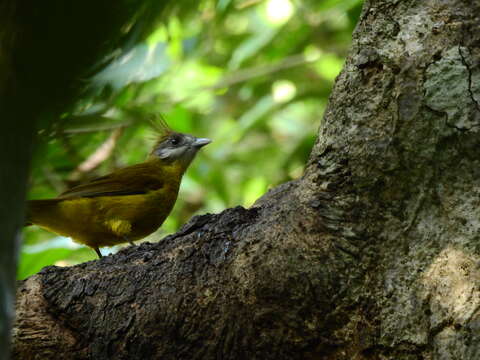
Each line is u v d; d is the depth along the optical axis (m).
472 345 5.70
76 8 2.13
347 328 6.33
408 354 6.08
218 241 6.92
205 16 12.81
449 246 6.13
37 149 2.75
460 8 6.57
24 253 11.81
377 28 6.82
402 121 6.48
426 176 6.35
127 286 6.82
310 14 16.34
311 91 16.98
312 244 6.55
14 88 2.22
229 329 6.53
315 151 7.00
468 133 6.21
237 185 17.53
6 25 2.26
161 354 6.59
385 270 6.35
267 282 6.52
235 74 15.34
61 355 6.66
